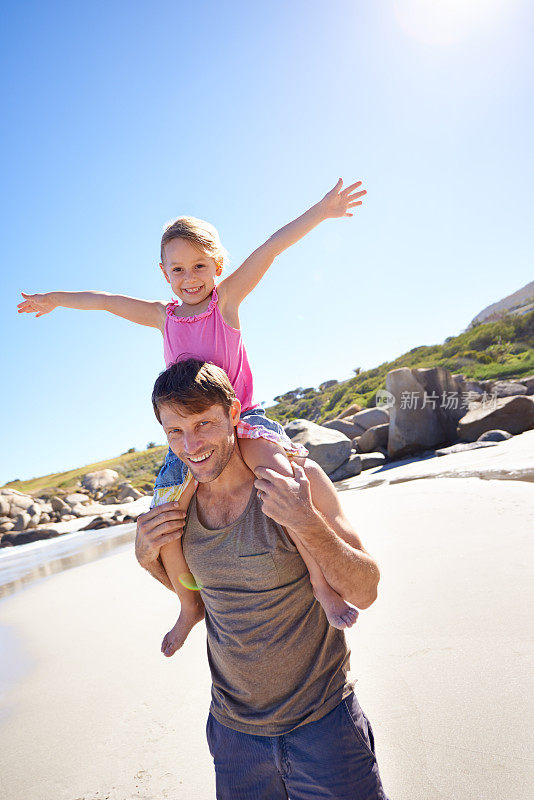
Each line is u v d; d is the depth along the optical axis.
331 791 1.66
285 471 1.77
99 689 4.50
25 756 3.61
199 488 1.90
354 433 23.16
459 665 3.45
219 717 1.88
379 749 2.83
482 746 2.68
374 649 3.91
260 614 1.72
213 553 1.78
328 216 2.76
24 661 5.74
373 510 9.02
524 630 3.72
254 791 1.82
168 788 2.91
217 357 2.60
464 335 36.78
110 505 38.91
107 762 3.31
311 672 1.73
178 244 2.70
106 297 3.17
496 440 15.71
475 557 5.50
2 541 27.05
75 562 13.59
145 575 9.02
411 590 4.91
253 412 2.58
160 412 1.81
